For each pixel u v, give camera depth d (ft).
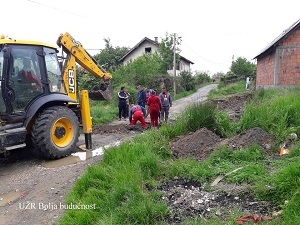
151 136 20.79
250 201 12.32
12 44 20.08
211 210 11.98
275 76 50.75
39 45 21.57
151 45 127.54
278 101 23.79
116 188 13.55
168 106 36.01
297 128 19.16
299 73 50.06
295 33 49.75
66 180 17.04
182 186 14.51
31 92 21.02
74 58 26.23
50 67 22.62
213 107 23.34
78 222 12.07
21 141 19.89
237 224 10.57
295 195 10.92
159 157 17.65
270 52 55.21
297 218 9.91
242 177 14.05
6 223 13.17
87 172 15.83
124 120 42.80
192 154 18.25
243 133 19.71
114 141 26.86
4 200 15.46
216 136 20.25
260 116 21.67
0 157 22.71
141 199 12.91
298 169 12.29
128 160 16.65
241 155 16.69
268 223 10.25
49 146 20.75
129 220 11.75
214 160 16.69
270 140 18.62
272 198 12.14
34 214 13.73
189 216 11.78
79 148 24.22
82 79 60.95
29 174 18.70
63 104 23.17
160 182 15.01
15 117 20.06
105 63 118.32
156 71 90.89
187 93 99.30
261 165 15.08
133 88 69.15
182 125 22.15
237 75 136.67
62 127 21.68
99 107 55.16
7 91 19.72
